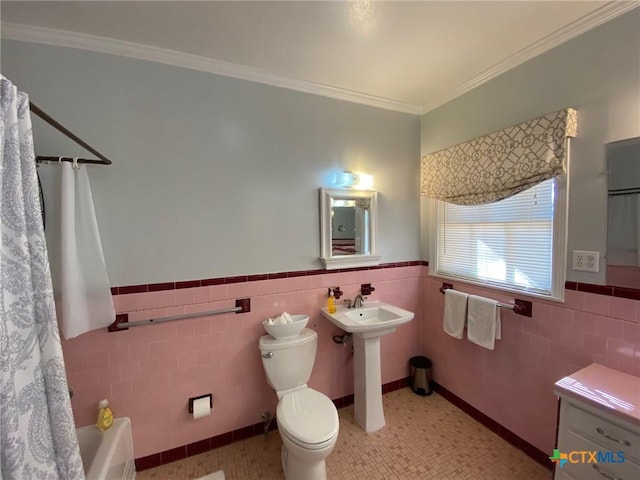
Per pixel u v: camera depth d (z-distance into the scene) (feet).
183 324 5.91
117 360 5.48
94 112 5.22
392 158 8.09
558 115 5.05
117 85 5.34
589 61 4.78
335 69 6.30
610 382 4.21
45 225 4.55
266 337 6.35
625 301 4.47
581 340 5.01
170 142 5.73
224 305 6.23
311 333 6.50
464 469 5.59
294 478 5.06
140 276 5.59
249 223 6.43
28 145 2.86
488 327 6.31
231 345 6.31
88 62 5.17
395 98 7.75
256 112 6.42
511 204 6.25
